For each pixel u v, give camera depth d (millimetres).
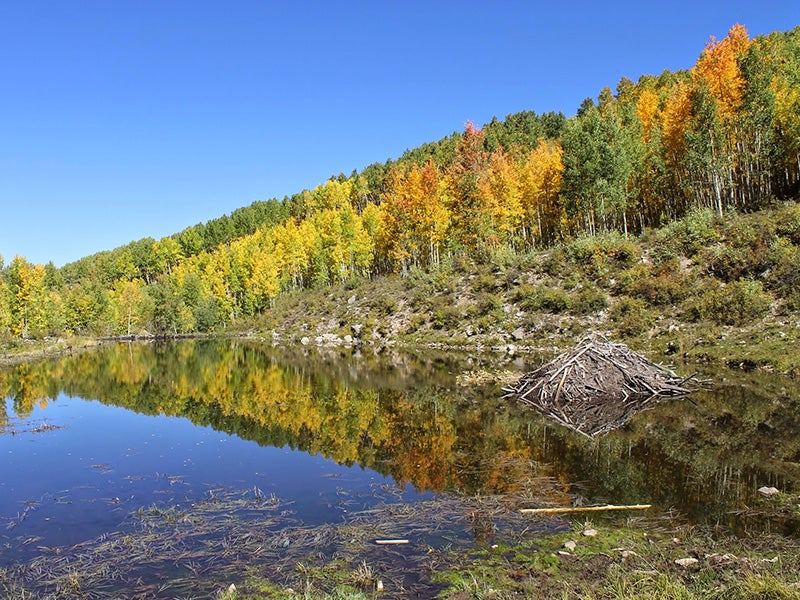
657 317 30453
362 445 14680
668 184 47188
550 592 6086
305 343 55062
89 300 88188
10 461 13875
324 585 6691
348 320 55281
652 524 8211
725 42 39625
